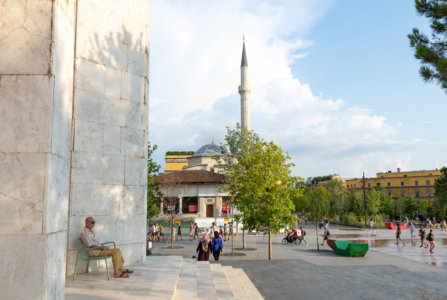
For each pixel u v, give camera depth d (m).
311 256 20.36
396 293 10.10
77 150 7.91
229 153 31.34
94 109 8.30
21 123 4.21
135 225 8.85
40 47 4.32
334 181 90.88
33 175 4.14
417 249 24.36
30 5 4.37
